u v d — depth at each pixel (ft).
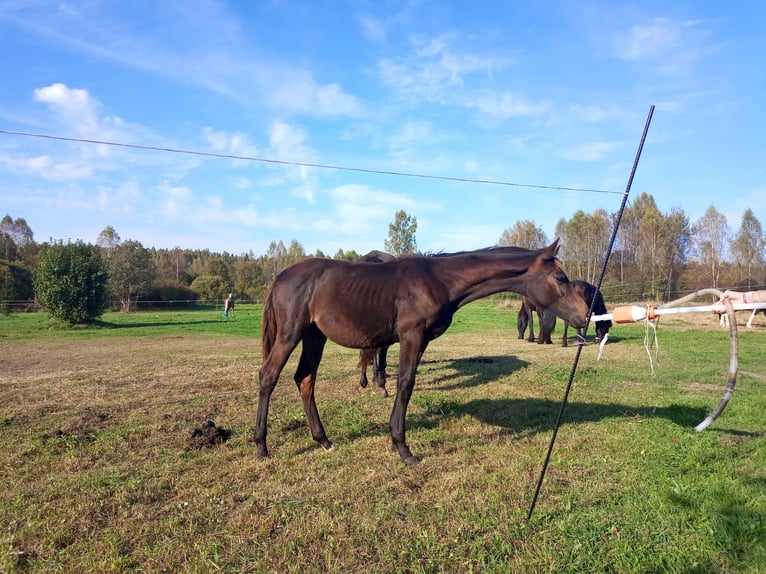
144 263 150.82
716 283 123.95
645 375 30.73
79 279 74.59
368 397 25.03
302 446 17.60
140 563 10.32
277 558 10.35
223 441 18.29
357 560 10.26
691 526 11.50
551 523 11.63
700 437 17.84
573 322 17.02
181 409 22.81
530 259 17.37
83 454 16.92
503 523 11.59
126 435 19.01
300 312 17.06
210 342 55.83
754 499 12.71
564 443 17.38
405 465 15.52
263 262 263.70
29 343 54.60
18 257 190.49
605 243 156.87
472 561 10.11
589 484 13.87
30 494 13.66
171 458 16.51
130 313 120.16
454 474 14.52
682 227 146.82
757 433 18.75
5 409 23.25
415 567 9.87
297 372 18.06
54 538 11.23
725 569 9.91
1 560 10.22
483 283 17.29
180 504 12.90
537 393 25.82
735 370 11.12
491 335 60.49
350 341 17.15
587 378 29.86
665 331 59.62
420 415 21.39
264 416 16.83
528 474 14.53
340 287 16.81
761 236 133.80
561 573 9.67
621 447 16.98
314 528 11.49
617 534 11.10
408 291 16.70
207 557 10.43
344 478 14.58
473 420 20.43
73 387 28.50
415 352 16.70
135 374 32.96
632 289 119.96
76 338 60.18
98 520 12.18
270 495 13.38
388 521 11.82
